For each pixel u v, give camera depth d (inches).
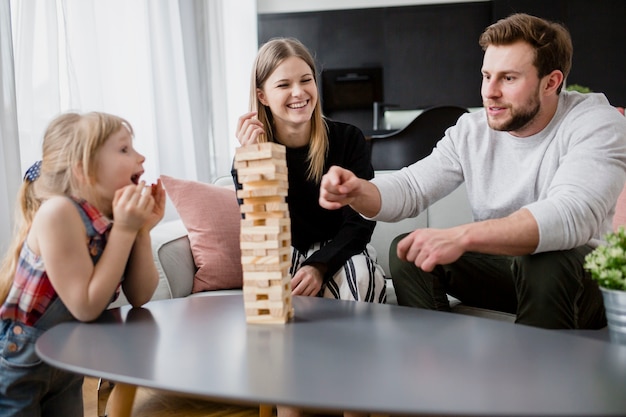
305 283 57.3
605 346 32.1
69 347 34.1
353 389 25.8
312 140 68.5
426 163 62.1
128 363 30.5
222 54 151.6
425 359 30.1
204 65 140.2
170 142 121.6
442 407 23.6
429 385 26.1
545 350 31.4
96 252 44.9
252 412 65.6
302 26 215.0
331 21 214.1
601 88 208.8
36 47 83.5
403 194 58.0
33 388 46.9
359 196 52.7
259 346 33.3
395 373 27.9
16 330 44.7
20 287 44.3
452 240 42.8
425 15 211.6
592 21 206.7
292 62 66.0
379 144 118.6
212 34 146.4
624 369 28.1
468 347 32.2
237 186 70.1
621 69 207.5
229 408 66.9
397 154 117.7
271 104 67.0
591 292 48.1
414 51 213.0
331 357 30.7
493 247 43.7
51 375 47.4
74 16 94.3
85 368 29.8
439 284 58.2
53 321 44.8
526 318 48.1
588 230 46.0
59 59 89.0
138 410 66.2
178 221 80.0
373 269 62.0
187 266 69.7
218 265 69.9
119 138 47.4
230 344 33.9
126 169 47.4
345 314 41.7
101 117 47.0
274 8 216.7
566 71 54.2
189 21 131.8
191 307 46.1
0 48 73.4
